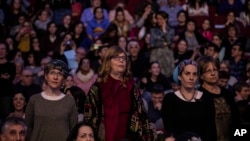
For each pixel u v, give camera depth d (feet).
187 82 41.06
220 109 42.65
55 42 75.61
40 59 73.51
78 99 49.01
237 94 54.75
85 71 64.34
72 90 49.44
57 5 85.97
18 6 82.43
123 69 40.52
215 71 42.83
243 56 75.77
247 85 54.75
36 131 40.55
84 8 85.92
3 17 81.46
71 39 74.84
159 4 84.38
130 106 40.70
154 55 73.51
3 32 79.36
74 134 37.09
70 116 41.29
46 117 40.60
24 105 53.47
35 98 41.04
